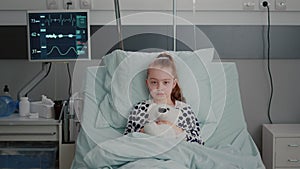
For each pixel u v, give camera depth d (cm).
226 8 281
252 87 292
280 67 290
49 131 251
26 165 254
